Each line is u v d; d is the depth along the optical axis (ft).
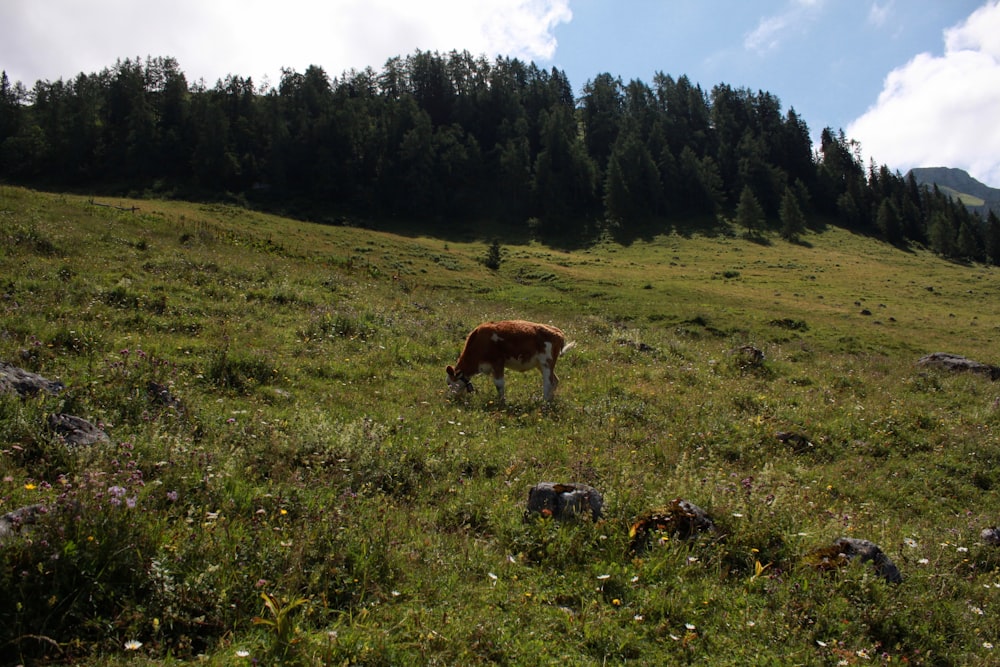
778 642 15.01
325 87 500.33
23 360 31.48
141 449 20.90
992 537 24.52
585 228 360.07
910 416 43.83
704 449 33.99
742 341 100.89
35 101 476.13
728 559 19.04
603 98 527.40
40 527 13.66
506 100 494.59
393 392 37.99
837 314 142.82
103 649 12.05
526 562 18.02
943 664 15.52
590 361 55.26
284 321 52.11
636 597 16.35
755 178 438.40
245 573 14.58
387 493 22.48
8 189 98.73
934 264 328.49
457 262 196.44
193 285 59.88
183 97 433.89
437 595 15.52
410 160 382.22
